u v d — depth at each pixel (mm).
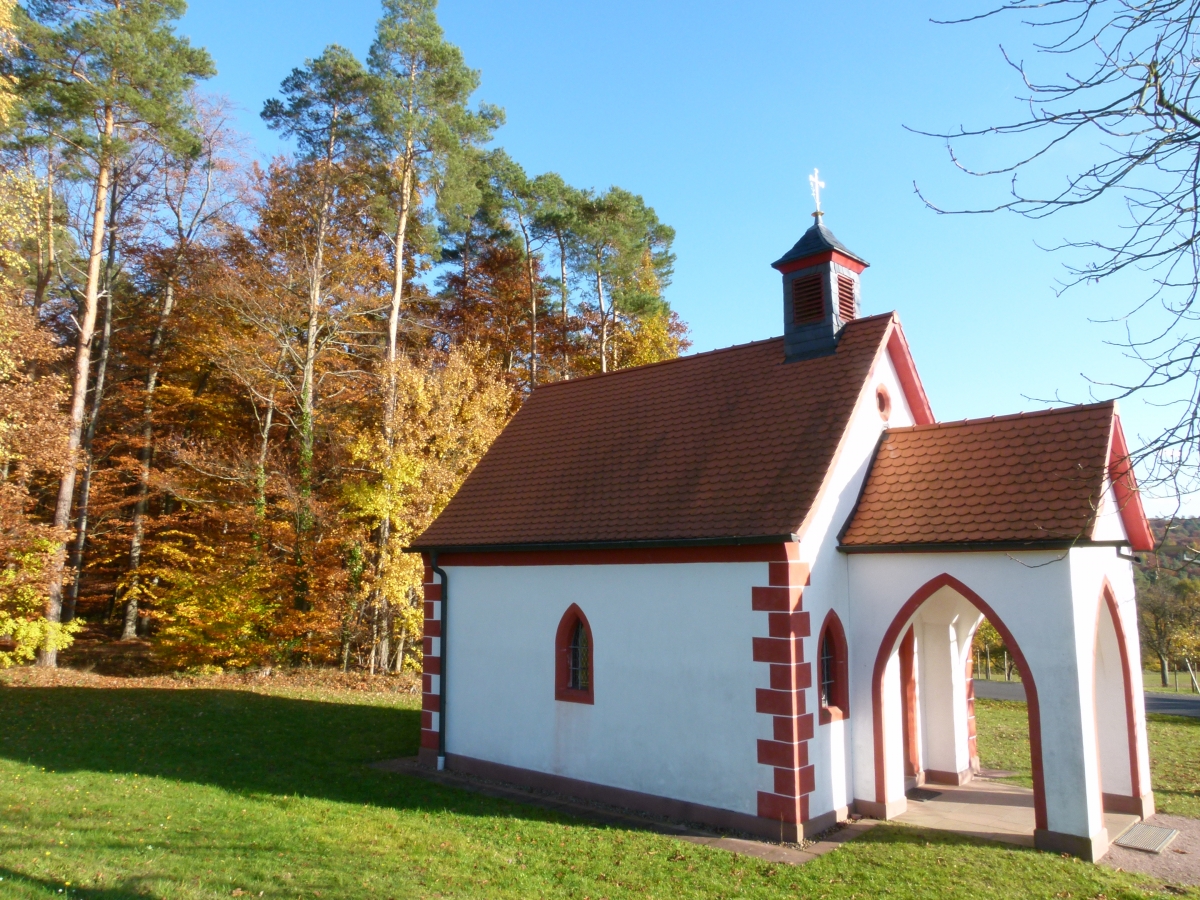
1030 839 10445
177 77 23188
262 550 24156
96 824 9938
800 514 11008
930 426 12977
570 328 36969
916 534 11406
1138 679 12094
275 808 11258
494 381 26984
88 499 27078
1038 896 8570
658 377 16281
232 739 15406
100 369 27266
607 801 12352
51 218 24969
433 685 14953
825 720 11250
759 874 9250
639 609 12406
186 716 17031
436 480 22812
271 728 16547
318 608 23516
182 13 24938
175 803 11164
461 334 34906
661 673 12023
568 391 17703
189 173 28375
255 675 23234
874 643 11711
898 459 12820
